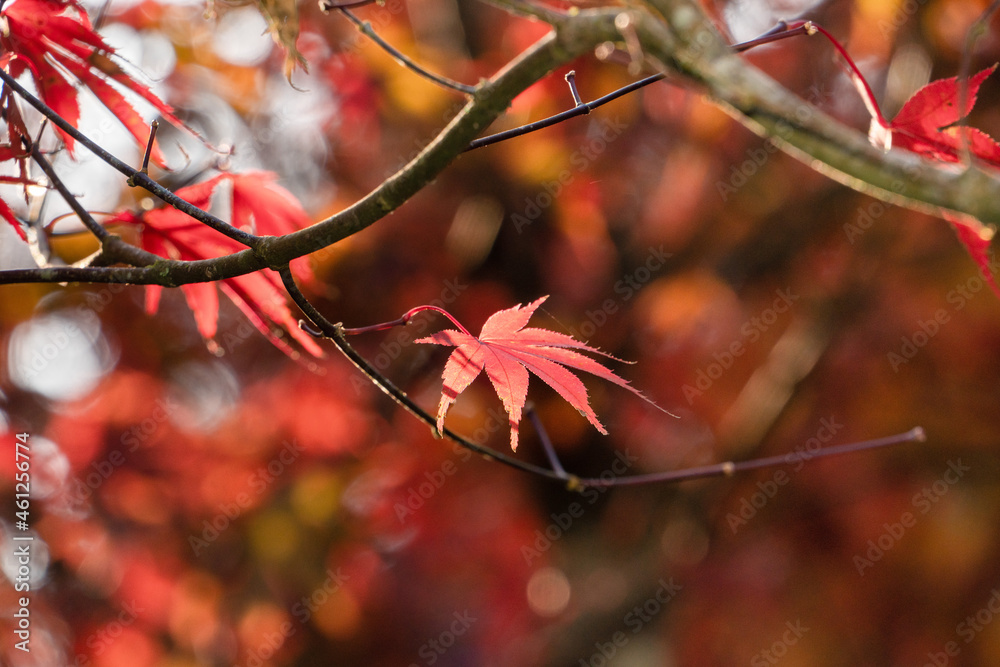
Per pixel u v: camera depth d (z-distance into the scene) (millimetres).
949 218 729
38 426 3945
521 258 4410
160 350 4387
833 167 682
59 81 1234
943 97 917
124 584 4055
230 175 1406
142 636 4094
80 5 1184
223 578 4160
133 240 1878
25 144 1191
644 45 708
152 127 1025
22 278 1025
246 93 3492
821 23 3416
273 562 4180
